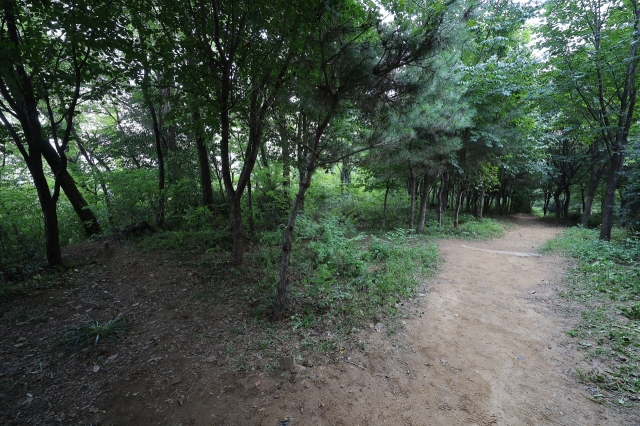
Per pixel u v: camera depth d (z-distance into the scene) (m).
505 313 4.51
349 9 3.69
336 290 5.16
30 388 2.95
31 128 5.47
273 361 3.33
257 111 4.79
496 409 2.63
